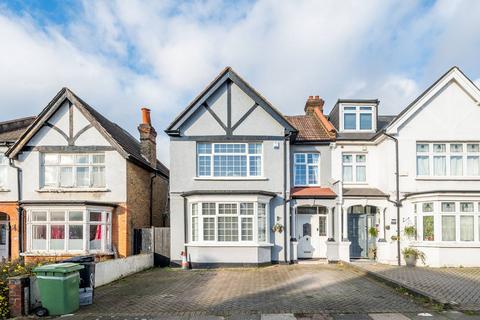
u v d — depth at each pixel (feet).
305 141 56.54
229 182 52.85
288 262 51.85
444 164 54.19
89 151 53.42
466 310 25.94
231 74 53.21
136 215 56.70
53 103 53.47
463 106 54.19
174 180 52.70
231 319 24.50
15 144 52.54
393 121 53.88
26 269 28.48
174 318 24.93
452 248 48.57
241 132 53.42
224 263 49.44
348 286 34.94
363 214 56.75
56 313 25.91
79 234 50.01
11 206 52.31
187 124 53.57
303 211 56.44
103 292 33.81
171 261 51.39
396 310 26.16
